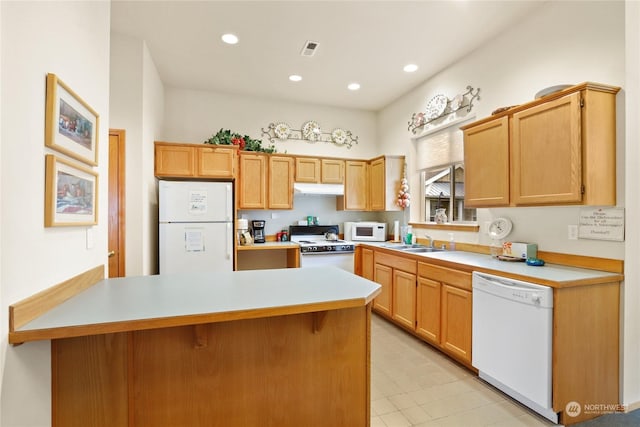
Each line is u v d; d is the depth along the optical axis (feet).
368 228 15.14
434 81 12.51
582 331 6.25
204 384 4.79
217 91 14.21
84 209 5.14
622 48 6.59
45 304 3.94
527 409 6.70
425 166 13.60
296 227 15.51
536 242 8.37
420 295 10.01
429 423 6.27
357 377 5.62
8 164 3.27
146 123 10.40
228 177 12.73
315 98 15.03
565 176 6.66
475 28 9.34
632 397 6.68
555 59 7.97
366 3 8.23
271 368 5.12
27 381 3.65
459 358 8.57
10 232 3.31
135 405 4.53
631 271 6.60
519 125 7.69
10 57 3.30
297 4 8.27
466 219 11.66
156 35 9.75
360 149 16.71
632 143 6.54
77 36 4.96
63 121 4.35
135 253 9.95
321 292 5.04
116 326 3.66
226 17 8.85
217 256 11.50
